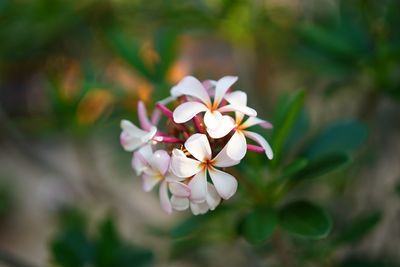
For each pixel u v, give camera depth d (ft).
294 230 2.23
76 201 4.49
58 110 3.35
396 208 3.71
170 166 1.99
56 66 3.73
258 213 2.33
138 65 2.97
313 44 3.13
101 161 4.62
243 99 2.03
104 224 2.96
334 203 3.49
